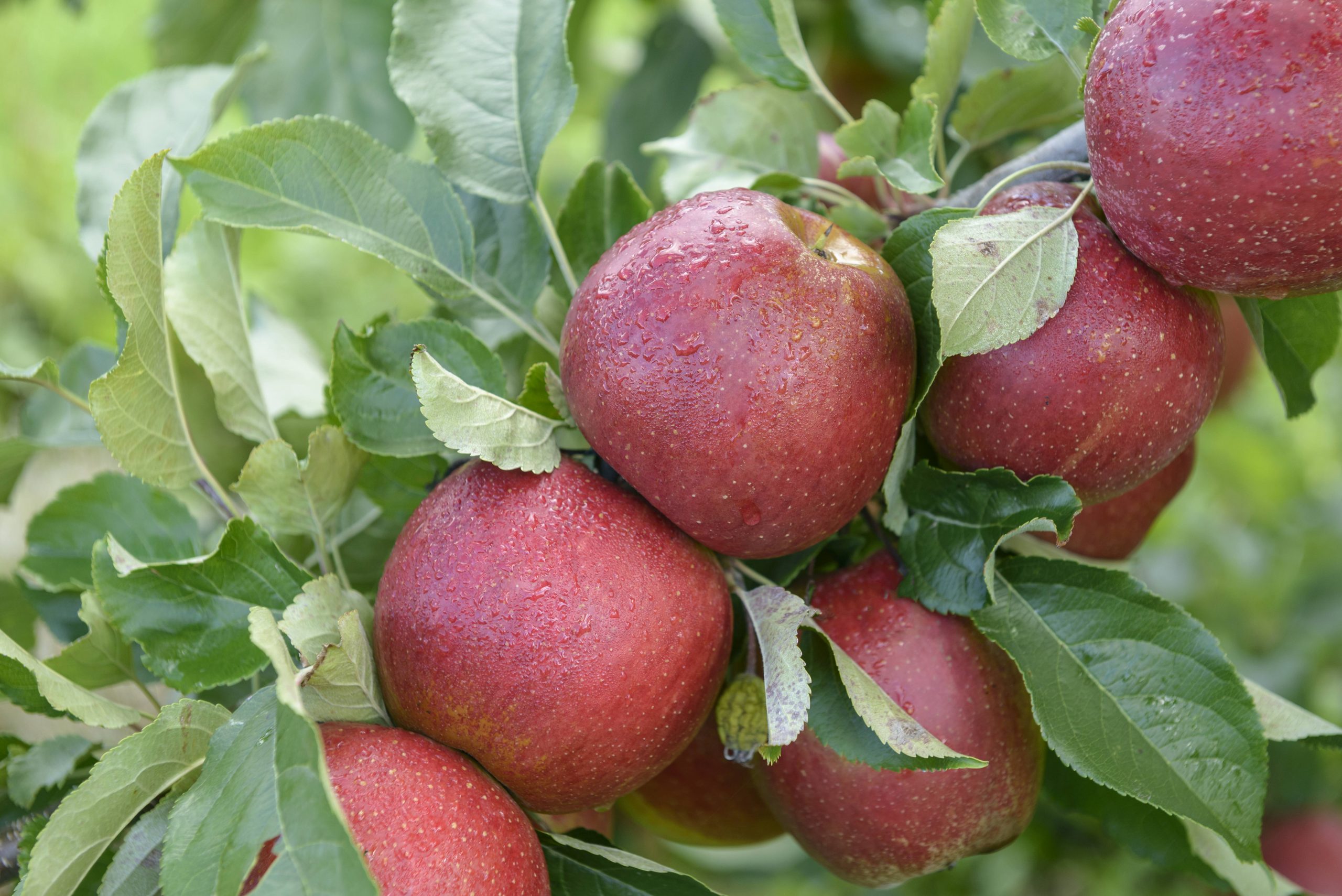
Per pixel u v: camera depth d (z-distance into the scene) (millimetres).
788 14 862
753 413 780
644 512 804
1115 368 794
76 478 1409
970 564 819
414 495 864
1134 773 802
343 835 742
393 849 770
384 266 2252
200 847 757
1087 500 824
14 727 1086
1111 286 795
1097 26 804
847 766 821
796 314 782
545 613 784
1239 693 806
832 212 858
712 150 896
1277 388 862
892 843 827
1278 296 794
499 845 783
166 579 813
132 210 812
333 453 831
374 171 837
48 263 2203
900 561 834
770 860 1316
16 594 920
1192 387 804
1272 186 762
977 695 820
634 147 1249
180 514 889
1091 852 1359
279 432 960
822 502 793
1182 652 812
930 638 822
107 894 788
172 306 855
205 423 937
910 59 1075
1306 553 1488
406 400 829
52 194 2264
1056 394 797
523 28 859
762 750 783
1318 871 1229
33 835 809
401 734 792
